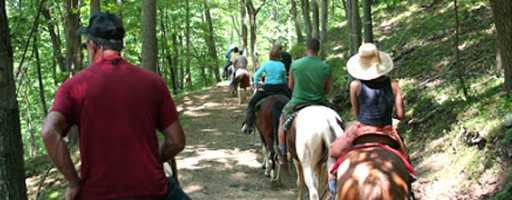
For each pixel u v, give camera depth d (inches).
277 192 299.6
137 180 98.6
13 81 153.6
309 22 759.1
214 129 531.2
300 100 230.8
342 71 514.0
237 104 686.5
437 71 371.6
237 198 291.6
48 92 1138.7
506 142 224.1
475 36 390.3
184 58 1173.1
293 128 225.9
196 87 1370.6
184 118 607.8
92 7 438.3
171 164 186.2
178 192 109.3
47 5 573.6
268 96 301.3
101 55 101.5
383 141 156.2
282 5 1727.4
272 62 304.2
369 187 128.6
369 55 155.3
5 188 150.8
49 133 92.2
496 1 247.4
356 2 398.3
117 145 97.4
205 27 1186.0
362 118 157.6
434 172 252.1
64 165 94.0
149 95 100.7
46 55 913.5
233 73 683.4
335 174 157.9
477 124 250.2
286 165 252.4
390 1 266.4
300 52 780.0
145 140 99.9
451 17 483.2
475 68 335.0
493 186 212.4
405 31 533.3
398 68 435.2
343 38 701.3
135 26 633.0
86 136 97.3
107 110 96.9
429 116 302.8
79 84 97.2
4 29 149.9
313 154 207.9
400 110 159.3
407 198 133.3
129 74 100.3
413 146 294.7
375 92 156.0
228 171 352.8
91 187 97.8
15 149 153.2
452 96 306.5
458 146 253.9
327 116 209.8
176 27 1118.4
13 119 152.7
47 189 406.3
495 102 259.4
